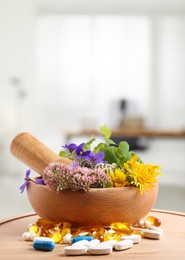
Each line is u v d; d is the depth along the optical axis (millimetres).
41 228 968
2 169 7680
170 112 7918
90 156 1049
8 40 7855
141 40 7914
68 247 836
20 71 7887
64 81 7973
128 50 7941
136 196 977
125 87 7953
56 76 7961
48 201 975
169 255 830
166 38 7906
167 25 7891
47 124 8008
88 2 7887
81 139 7547
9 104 7891
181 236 972
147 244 908
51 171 952
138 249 871
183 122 7887
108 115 7941
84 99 7988
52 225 979
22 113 7898
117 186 985
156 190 1044
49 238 894
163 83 7922
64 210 962
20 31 7836
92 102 7984
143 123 6828
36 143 1079
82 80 7973
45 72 7957
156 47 7914
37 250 868
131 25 7918
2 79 7875
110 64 7953
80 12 7906
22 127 7898
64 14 7910
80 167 964
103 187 966
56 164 957
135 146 6504
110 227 1011
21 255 832
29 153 1066
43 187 982
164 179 6965
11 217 1174
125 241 878
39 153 1062
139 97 7941
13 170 7691
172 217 1169
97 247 833
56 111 8000
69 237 918
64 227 975
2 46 7852
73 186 933
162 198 4988
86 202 944
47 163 1047
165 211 1238
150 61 7922
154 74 7922
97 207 949
